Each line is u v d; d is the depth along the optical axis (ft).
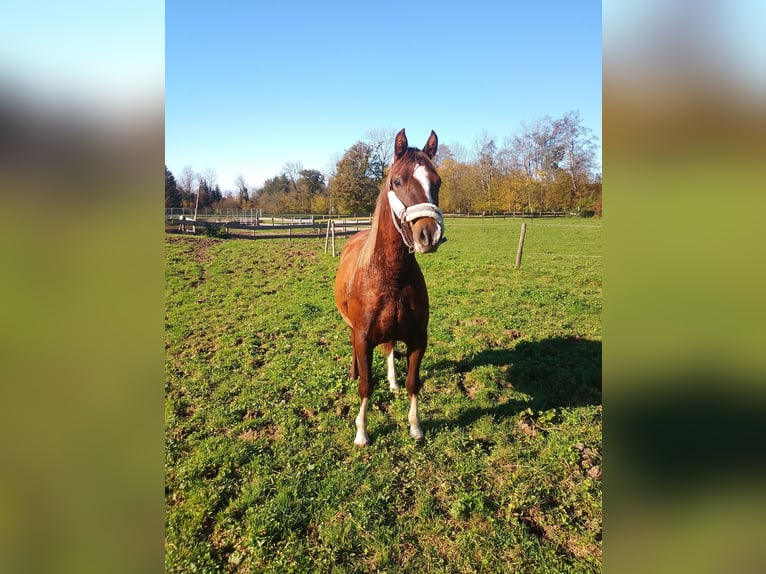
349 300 11.11
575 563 7.72
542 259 39.68
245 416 13.07
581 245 50.03
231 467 10.59
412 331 10.70
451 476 10.09
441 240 8.66
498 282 30.09
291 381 15.12
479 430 11.95
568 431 11.69
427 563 7.94
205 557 8.07
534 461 10.48
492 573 7.67
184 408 13.57
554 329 19.98
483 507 9.02
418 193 8.93
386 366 15.98
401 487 9.84
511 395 13.83
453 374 15.49
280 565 7.92
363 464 10.55
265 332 20.63
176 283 31.71
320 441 11.51
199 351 18.52
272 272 36.22
